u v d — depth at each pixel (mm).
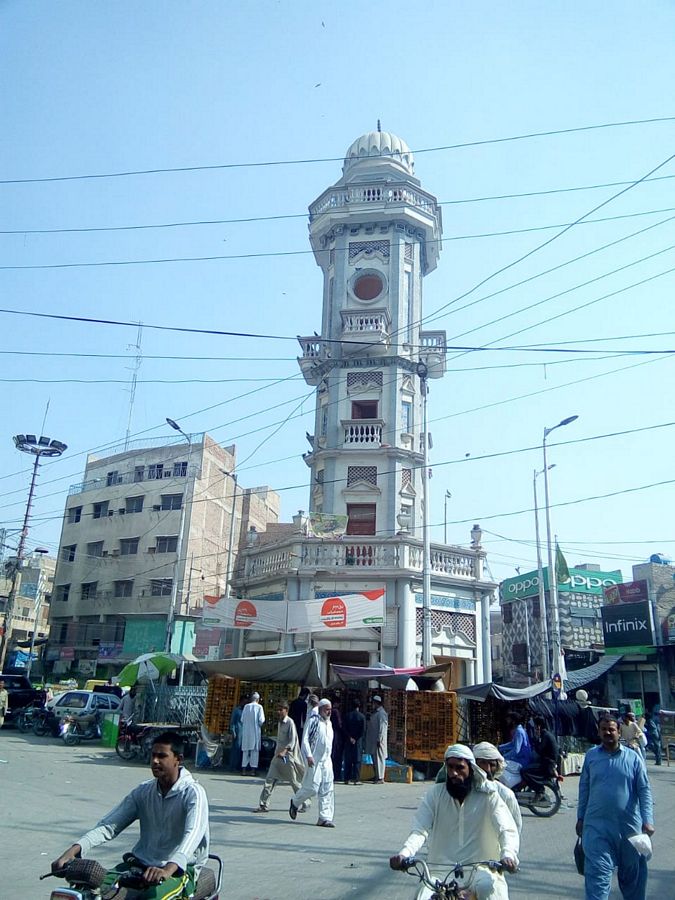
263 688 20234
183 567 44719
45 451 40625
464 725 20141
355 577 25500
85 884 4125
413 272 32188
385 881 7469
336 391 30391
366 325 30562
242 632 27812
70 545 50062
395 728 19312
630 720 19203
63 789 13188
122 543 47406
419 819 4836
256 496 56031
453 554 27469
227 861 8219
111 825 4559
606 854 5625
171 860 4156
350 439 29438
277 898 6715
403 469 29156
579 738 22734
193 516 46156
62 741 23688
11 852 8047
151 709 21312
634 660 37062
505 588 49969
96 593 46969
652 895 7492
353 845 9500
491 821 4766
